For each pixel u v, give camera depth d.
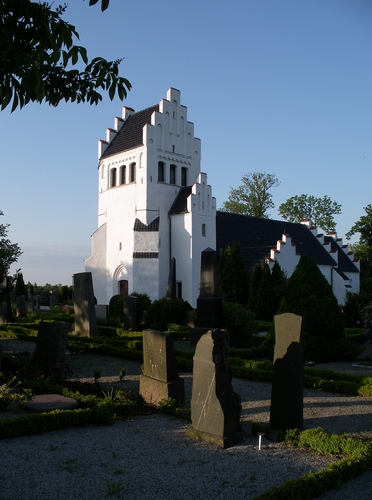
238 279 32.00
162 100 35.88
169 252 35.28
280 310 15.76
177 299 23.34
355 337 19.66
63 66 7.85
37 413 7.64
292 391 7.38
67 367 11.43
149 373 9.48
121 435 7.25
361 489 5.52
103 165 38.03
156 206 35.03
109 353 15.65
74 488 5.26
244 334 18.16
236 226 39.78
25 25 6.80
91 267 37.50
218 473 5.76
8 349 16.84
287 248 34.50
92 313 19.52
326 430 7.68
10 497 5.02
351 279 45.28
